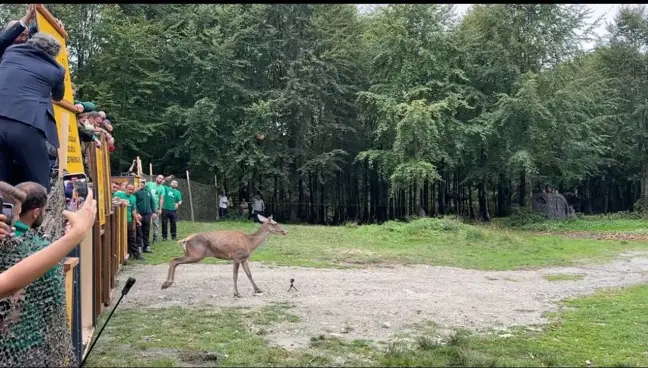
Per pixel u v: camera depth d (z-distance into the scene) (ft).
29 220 12.22
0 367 10.36
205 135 101.96
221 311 28.66
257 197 103.19
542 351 22.34
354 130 112.78
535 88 101.09
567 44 107.24
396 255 54.80
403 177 94.79
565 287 39.96
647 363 20.99
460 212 129.18
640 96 128.88
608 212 148.46
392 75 103.60
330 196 126.62
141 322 25.79
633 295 36.83
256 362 20.16
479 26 110.83
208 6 107.14
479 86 111.14
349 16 112.88
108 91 96.48
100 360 19.79
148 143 109.29
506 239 67.62
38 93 18.19
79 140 23.99
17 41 19.70
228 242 32.91
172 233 61.57
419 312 29.71
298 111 107.14
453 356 21.29
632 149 130.00
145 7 107.24
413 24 102.37
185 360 20.17
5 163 17.57
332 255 53.62
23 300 10.51
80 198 18.63
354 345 22.89
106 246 28.81
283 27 107.45
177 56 104.58
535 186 135.03
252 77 111.04
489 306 32.07
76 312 16.81
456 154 103.81
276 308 29.71
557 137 107.34
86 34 96.63
